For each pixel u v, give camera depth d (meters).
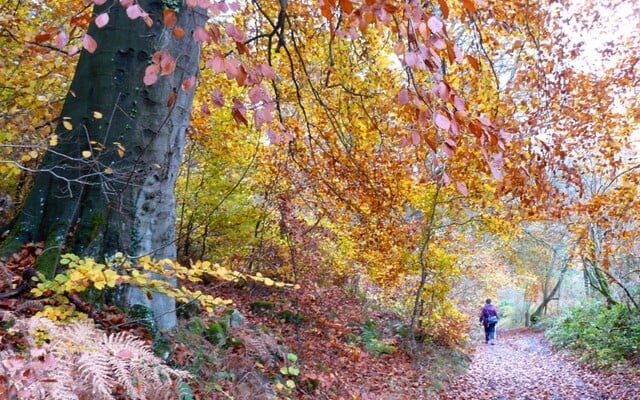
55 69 5.81
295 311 10.12
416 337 13.40
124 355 2.26
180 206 10.29
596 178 13.34
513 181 6.59
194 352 4.39
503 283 25.70
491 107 7.39
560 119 8.11
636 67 8.74
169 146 4.38
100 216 3.95
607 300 15.67
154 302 4.38
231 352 4.98
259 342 5.49
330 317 11.29
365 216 9.14
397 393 8.49
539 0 7.62
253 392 4.53
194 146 10.10
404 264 11.79
